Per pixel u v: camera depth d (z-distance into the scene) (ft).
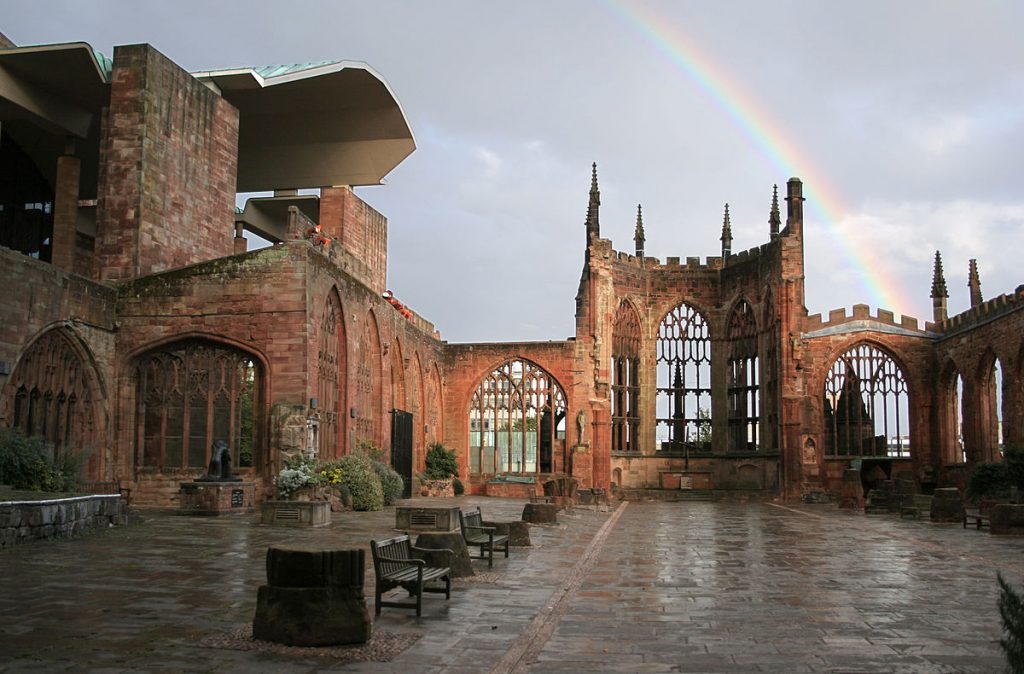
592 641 41.29
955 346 205.57
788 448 205.05
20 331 102.01
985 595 56.24
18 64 146.92
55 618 42.24
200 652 36.22
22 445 92.12
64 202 155.94
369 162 201.98
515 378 219.00
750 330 233.55
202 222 140.26
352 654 36.55
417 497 188.24
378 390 160.35
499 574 63.26
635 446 234.79
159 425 120.67
